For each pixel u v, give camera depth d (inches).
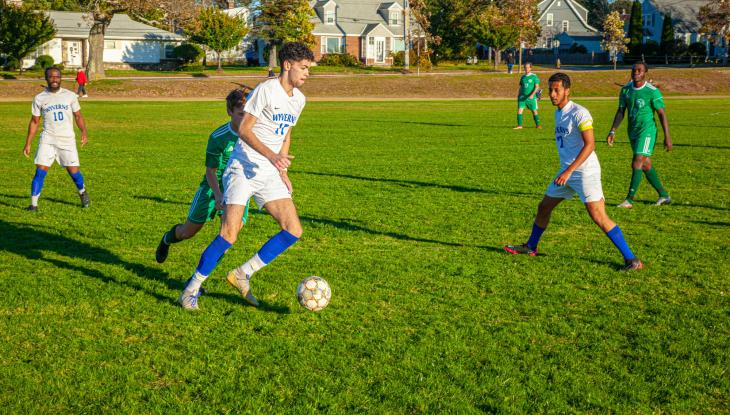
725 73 2198.6
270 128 223.5
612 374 186.9
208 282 265.4
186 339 207.3
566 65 3078.2
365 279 269.7
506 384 179.8
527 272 282.2
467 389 176.7
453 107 1459.2
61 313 227.9
